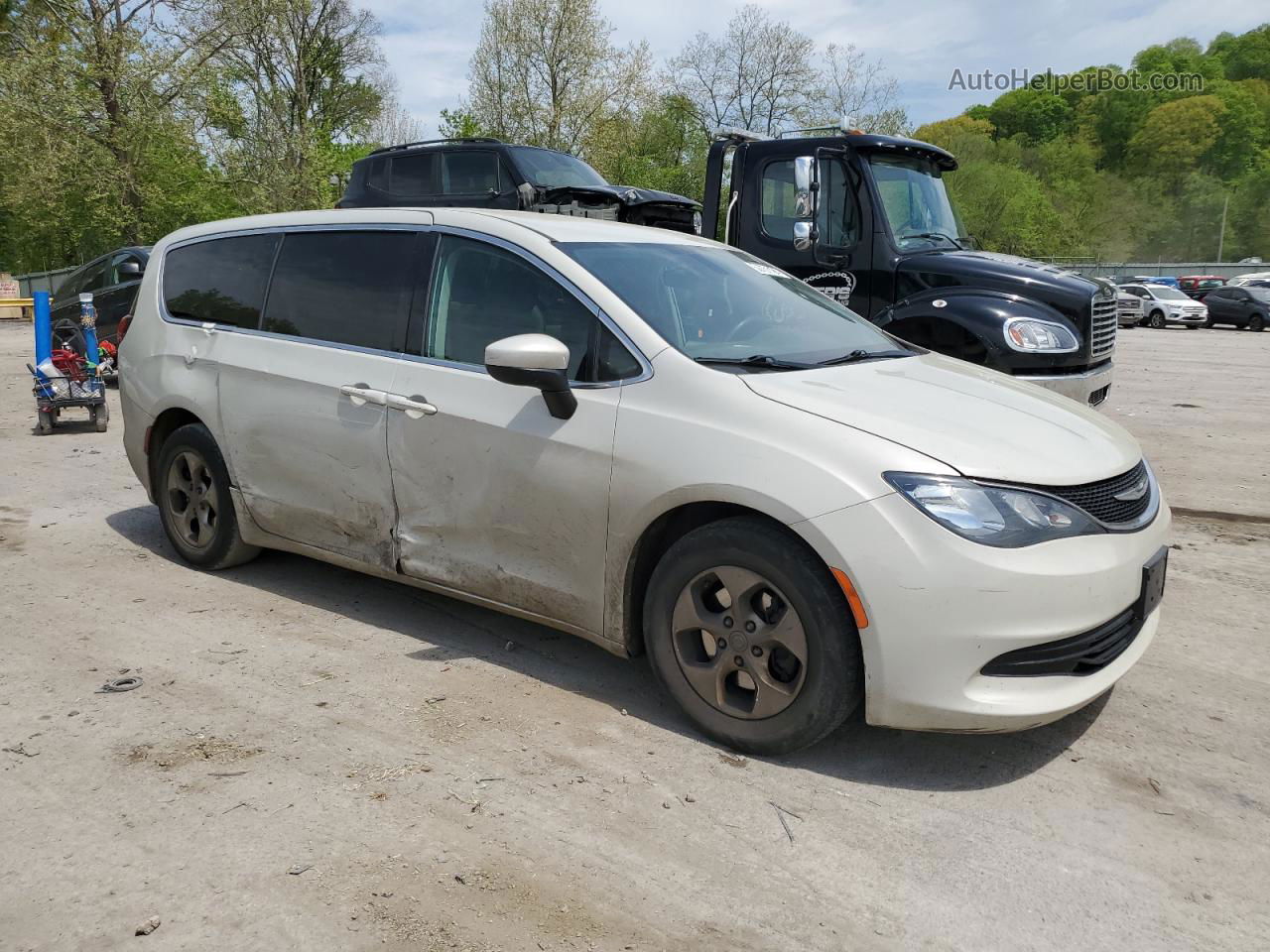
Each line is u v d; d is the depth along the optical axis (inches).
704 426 126.5
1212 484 287.7
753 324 151.8
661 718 137.1
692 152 1729.8
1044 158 3745.1
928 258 276.8
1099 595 116.3
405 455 155.6
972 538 111.9
